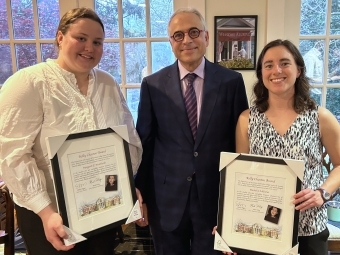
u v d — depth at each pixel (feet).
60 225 3.43
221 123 4.60
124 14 7.38
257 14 6.85
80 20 3.68
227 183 3.93
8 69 7.84
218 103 4.58
